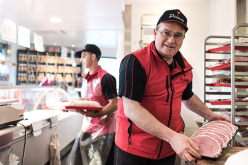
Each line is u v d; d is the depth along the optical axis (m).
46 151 2.34
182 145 0.83
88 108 1.73
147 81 1.04
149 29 2.60
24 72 7.20
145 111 0.95
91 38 5.93
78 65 7.89
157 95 1.07
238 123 1.44
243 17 2.11
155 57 1.06
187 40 2.97
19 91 2.38
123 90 0.99
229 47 1.58
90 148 1.90
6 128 1.30
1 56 6.37
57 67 7.62
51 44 7.04
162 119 1.09
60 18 3.79
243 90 1.93
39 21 4.01
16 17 3.77
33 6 3.22
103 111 1.81
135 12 3.05
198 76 2.94
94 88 1.95
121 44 4.08
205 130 1.13
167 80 1.08
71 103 1.75
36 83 7.26
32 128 1.95
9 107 1.31
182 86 1.18
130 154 1.12
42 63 7.46
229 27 2.26
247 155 0.70
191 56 2.96
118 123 1.22
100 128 1.92
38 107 2.63
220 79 1.68
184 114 2.89
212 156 0.87
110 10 3.33
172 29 0.95
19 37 3.06
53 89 2.74
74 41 6.43
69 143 3.09
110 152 1.92
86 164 1.90
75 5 3.14
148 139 1.08
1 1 3.03
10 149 1.65
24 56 7.20
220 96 2.48
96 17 3.67
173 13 0.95
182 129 1.30
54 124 2.50
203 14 2.97
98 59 2.07
